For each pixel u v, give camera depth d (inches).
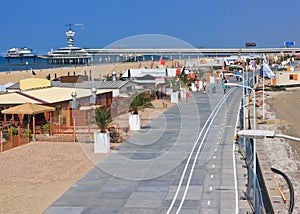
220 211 609.0
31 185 753.0
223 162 896.3
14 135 1137.4
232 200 653.9
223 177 781.9
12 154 1006.4
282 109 2034.9
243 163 880.9
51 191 717.3
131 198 676.7
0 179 791.1
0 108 1322.6
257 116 1760.6
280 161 1051.3
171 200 663.8
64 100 1317.7
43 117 1314.0
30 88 1537.9
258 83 3223.4
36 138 1190.9
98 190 720.3
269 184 708.0
